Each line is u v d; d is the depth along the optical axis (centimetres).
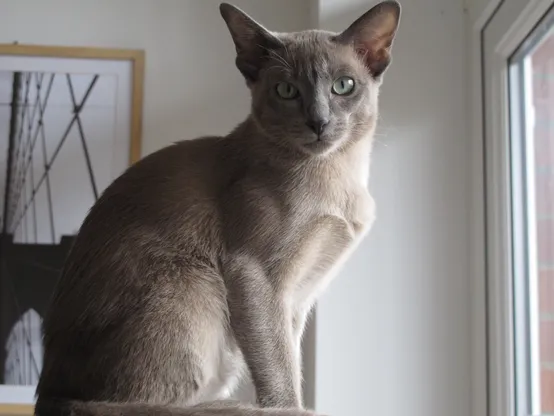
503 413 135
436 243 152
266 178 113
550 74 140
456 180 154
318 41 117
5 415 168
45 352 111
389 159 154
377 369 149
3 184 177
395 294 151
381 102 156
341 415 148
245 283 108
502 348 136
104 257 111
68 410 98
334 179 116
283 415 97
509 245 137
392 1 116
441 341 150
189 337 107
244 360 110
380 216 153
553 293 136
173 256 111
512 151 139
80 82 182
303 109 111
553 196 138
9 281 174
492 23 144
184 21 190
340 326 150
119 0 190
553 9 122
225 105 187
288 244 110
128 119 182
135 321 105
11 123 179
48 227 176
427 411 148
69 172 179
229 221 112
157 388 104
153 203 115
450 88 157
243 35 120
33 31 187
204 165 119
